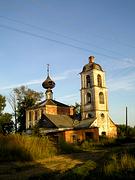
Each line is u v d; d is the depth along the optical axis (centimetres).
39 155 2912
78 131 5766
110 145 4681
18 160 2709
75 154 3372
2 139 2950
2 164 2461
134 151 2198
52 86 7994
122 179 1402
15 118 7975
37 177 1694
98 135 5575
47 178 1658
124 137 5334
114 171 1501
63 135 5544
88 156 2955
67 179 1521
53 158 2942
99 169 1634
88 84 6656
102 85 6588
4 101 7969
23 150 2814
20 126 8044
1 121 7612
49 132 5794
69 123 6438
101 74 6656
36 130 5322
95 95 6384
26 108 8112
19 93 8219
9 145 2855
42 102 7919
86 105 6544
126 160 1634
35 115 7675
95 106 6325
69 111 7581
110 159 1956
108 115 6525
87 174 1553
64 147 3709
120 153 2236
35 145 3023
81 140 5453
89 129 5750
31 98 8312
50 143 3400
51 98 7956
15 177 1767
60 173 1788
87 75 6675
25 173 1930
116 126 6669
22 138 3005
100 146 4597
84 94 6631
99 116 6334
